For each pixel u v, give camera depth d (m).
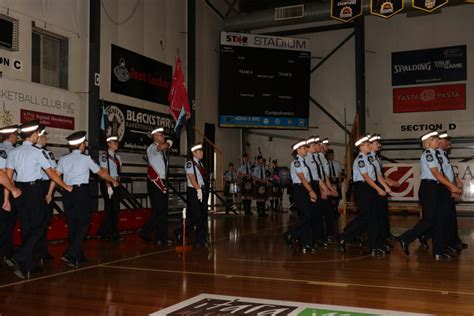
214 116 16.94
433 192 6.97
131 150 12.19
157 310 4.22
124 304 4.45
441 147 7.81
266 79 17.05
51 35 10.39
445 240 7.30
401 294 4.75
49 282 5.41
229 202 16.30
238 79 16.83
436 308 4.21
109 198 9.30
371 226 7.38
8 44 8.94
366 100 17.17
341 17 13.19
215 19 17.00
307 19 16.16
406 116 16.67
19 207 5.71
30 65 9.63
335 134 17.59
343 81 17.55
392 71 16.86
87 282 5.39
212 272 5.95
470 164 14.41
